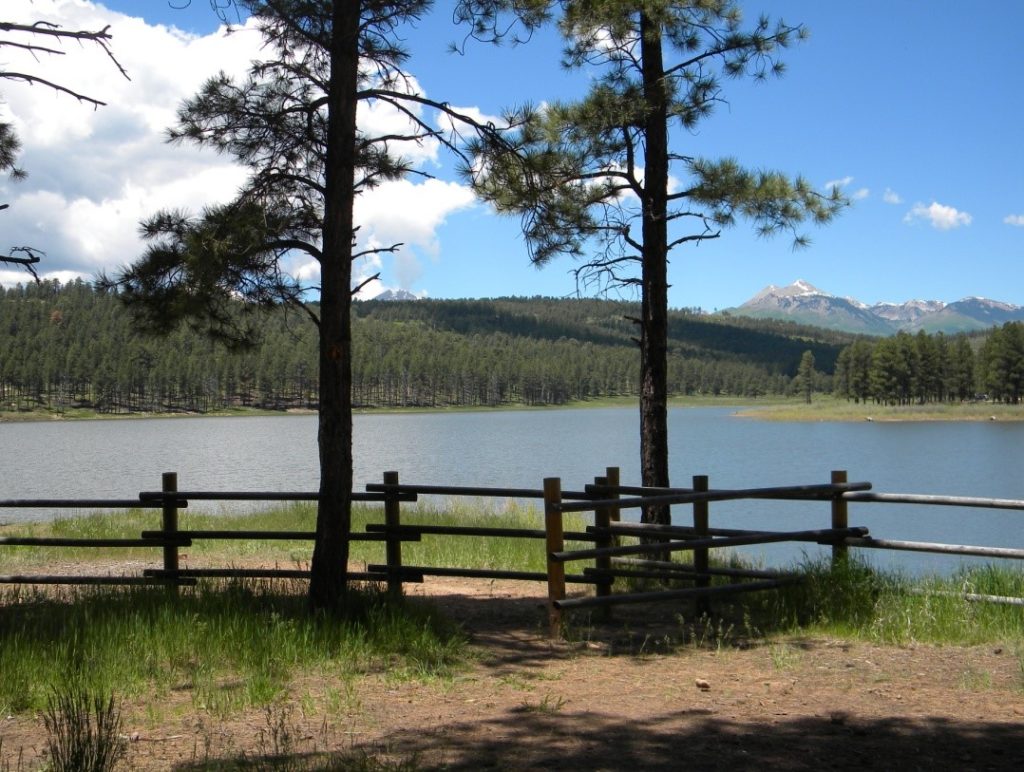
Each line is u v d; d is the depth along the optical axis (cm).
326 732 504
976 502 774
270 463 4853
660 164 1159
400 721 529
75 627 675
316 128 863
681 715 542
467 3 852
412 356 19562
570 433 8881
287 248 830
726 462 4841
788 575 846
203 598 796
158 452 5941
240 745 481
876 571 973
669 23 1101
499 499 2684
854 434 8112
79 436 8525
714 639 756
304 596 841
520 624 824
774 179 1127
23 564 1240
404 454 5631
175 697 573
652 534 834
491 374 19900
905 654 691
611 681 626
